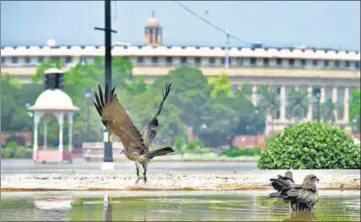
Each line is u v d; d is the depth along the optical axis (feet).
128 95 389.60
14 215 61.62
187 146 366.84
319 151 104.94
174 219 59.82
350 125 486.38
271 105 529.45
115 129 40.34
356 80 594.65
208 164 197.88
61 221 57.57
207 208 69.36
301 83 583.17
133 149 40.86
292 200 67.10
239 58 576.61
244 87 546.26
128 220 58.80
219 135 451.53
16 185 92.22
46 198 79.92
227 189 95.91
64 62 545.85
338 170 100.78
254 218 61.41
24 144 345.92
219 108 448.65
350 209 70.90
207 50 570.87
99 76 409.49
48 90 206.90
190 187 95.50
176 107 427.74
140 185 94.38
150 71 555.69
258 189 97.04
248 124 464.24
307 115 533.96
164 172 95.86
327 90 590.96
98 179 94.12
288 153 105.29
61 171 98.37
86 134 324.39
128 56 547.90
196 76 447.01
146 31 640.58
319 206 73.97
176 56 561.02
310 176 67.77
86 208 68.39
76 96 347.77
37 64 551.18
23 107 369.50
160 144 397.80
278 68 579.48
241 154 278.05
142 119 388.78
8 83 382.63
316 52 590.55
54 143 316.40
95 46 544.21
